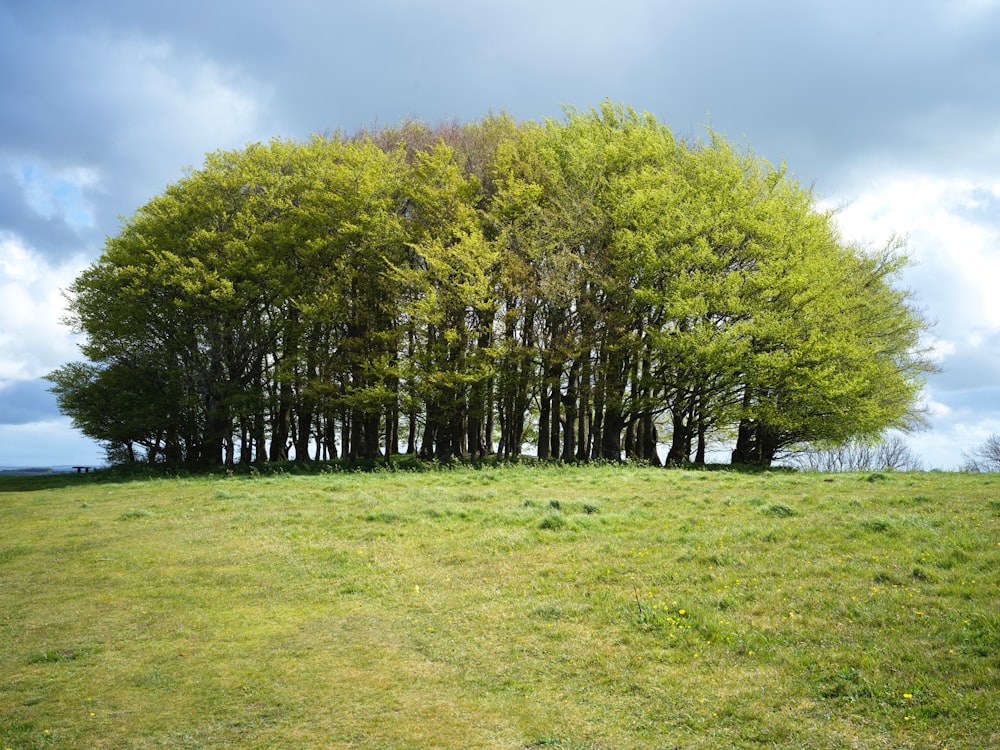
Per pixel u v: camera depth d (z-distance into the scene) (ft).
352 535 54.24
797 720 22.13
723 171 114.62
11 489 103.65
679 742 21.39
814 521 47.78
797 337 103.09
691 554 40.93
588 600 35.04
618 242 107.14
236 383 121.60
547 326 112.16
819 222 108.88
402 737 22.59
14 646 33.40
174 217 122.21
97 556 51.57
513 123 140.56
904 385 107.76
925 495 56.90
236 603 39.17
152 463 131.44
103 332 122.21
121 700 26.66
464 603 36.45
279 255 120.67
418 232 115.85
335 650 30.99
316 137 134.82
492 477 89.35
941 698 22.41
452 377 107.45
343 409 124.47
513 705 24.62
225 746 22.56
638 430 127.65
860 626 28.50
